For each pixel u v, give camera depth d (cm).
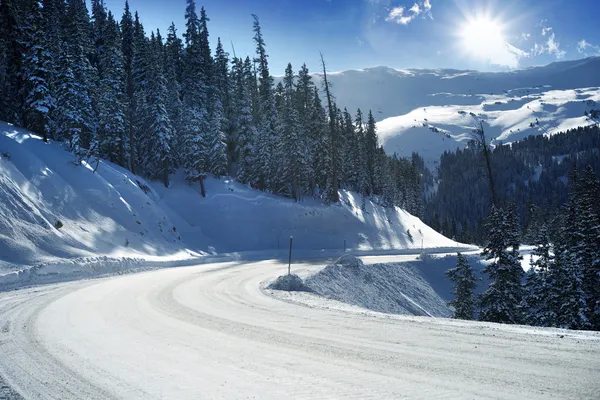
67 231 2392
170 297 1278
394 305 2866
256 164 5125
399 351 629
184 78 5494
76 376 544
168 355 630
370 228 5431
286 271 2402
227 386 489
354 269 2989
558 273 2308
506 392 445
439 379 495
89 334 777
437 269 3919
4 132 2891
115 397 469
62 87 3519
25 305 1116
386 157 9212
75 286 1557
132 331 800
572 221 2800
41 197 2470
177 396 462
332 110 5325
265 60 5819
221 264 2930
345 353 622
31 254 1922
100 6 5909
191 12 5644
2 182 2223
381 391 458
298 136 5103
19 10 3328
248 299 1262
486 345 657
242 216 4609
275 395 455
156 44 5088
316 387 477
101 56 4850
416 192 10269
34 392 493
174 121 4878
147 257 2744
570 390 445
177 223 3969
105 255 2362
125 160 4262
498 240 2530
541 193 18112
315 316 953
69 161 3086
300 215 4966
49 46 3725
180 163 4950
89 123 3822
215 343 698
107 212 2956
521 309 2403
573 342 663
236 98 5369
